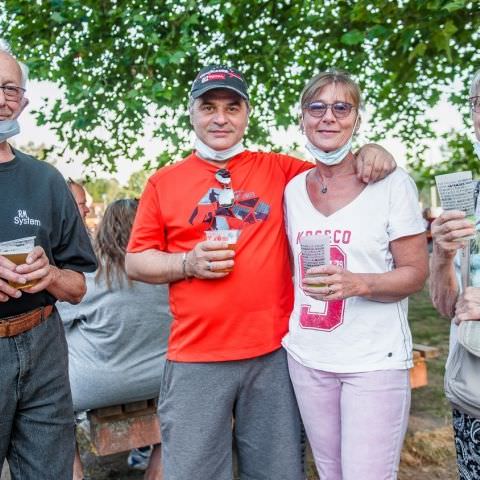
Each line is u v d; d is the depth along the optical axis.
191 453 2.33
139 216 2.47
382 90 5.71
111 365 3.09
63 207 2.31
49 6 4.70
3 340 2.07
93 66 4.96
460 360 1.95
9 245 1.94
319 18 4.84
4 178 2.11
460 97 5.54
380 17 4.61
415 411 4.54
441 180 1.82
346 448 2.11
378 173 2.15
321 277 2.05
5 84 2.07
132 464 3.83
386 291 2.07
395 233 2.12
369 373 2.10
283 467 2.37
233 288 2.29
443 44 4.16
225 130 2.37
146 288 3.13
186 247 2.40
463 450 2.00
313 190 2.31
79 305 3.14
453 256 1.96
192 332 2.34
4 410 2.07
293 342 2.29
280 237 2.41
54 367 2.22
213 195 2.39
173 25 4.61
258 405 2.37
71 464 2.30
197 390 2.33
